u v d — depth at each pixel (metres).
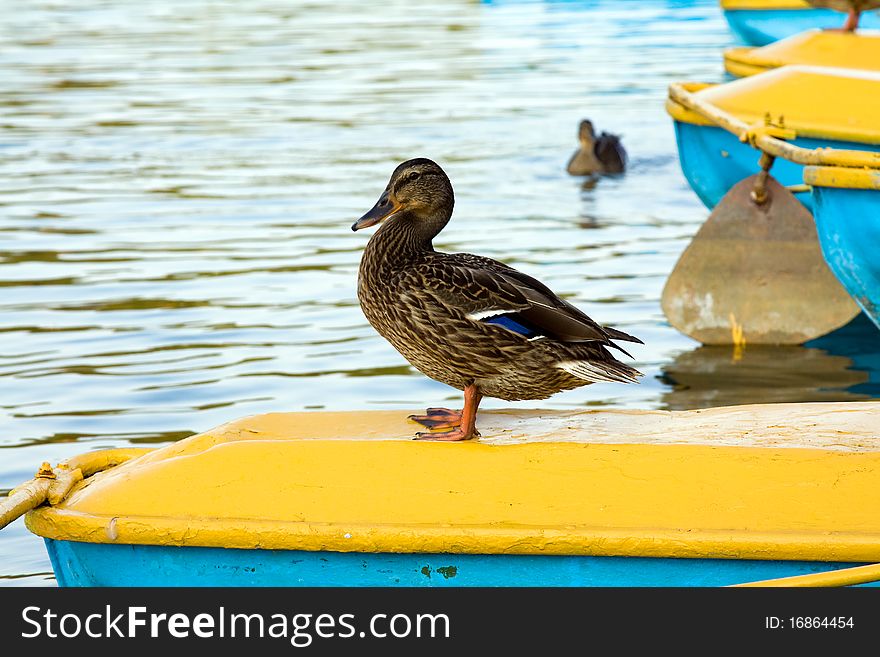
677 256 16.20
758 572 6.56
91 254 16.36
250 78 32.41
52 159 22.88
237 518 6.67
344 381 11.70
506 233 17.50
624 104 28.33
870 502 6.65
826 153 11.89
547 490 6.72
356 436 7.23
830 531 6.54
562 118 26.66
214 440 7.18
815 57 16.44
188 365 12.11
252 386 11.55
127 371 11.92
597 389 11.66
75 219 18.34
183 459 6.95
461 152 23.36
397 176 7.36
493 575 6.62
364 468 6.84
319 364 12.17
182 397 11.24
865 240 11.95
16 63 35.09
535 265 15.80
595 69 33.25
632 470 6.80
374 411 7.61
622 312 13.98
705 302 13.34
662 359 12.58
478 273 7.12
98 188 20.47
